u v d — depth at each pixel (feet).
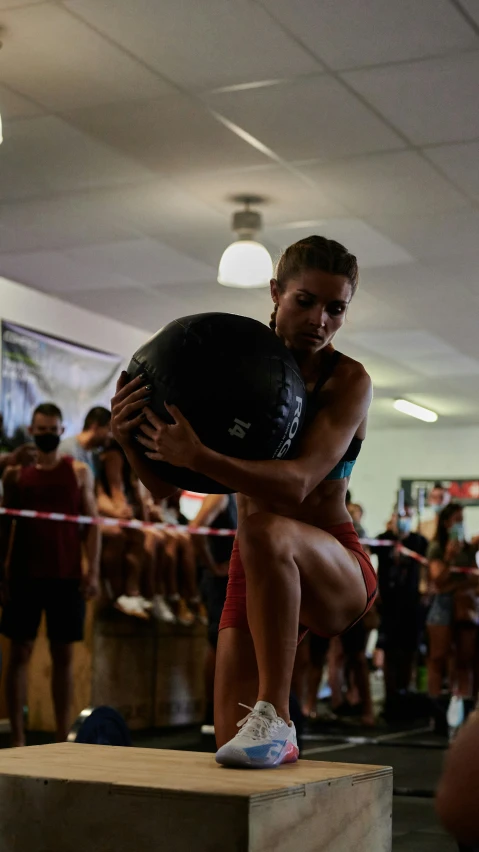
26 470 17.38
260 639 6.65
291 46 13.88
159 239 22.61
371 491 51.47
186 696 24.16
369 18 13.07
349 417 6.97
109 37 13.76
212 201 20.17
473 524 49.42
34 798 6.02
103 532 21.61
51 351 26.66
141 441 6.56
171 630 23.81
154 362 6.38
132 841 5.71
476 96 15.26
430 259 23.97
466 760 2.80
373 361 35.94
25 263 24.36
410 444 51.08
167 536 23.88
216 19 13.17
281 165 18.22
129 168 18.43
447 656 25.62
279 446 6.42
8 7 13.03
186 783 5.79
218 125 16.55
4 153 17.84
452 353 34.27
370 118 16.16
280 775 6.20
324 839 6.12
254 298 27.63
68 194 19.80
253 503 7.62
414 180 18.83
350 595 7.20
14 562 17.17
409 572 27.09
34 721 21.93
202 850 5.50
